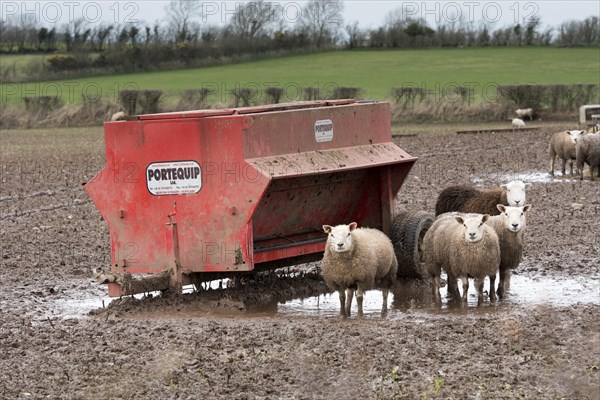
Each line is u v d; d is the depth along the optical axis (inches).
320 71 5915.4
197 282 1078.4
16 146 3193.9
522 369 773.3
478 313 1008.2
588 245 1334.9
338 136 1119.0
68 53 5826.8
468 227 1006.4
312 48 6894.7
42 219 1658.5
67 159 2704.2
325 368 784.9
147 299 1063.0
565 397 703.7
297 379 758.5
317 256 1206.3
